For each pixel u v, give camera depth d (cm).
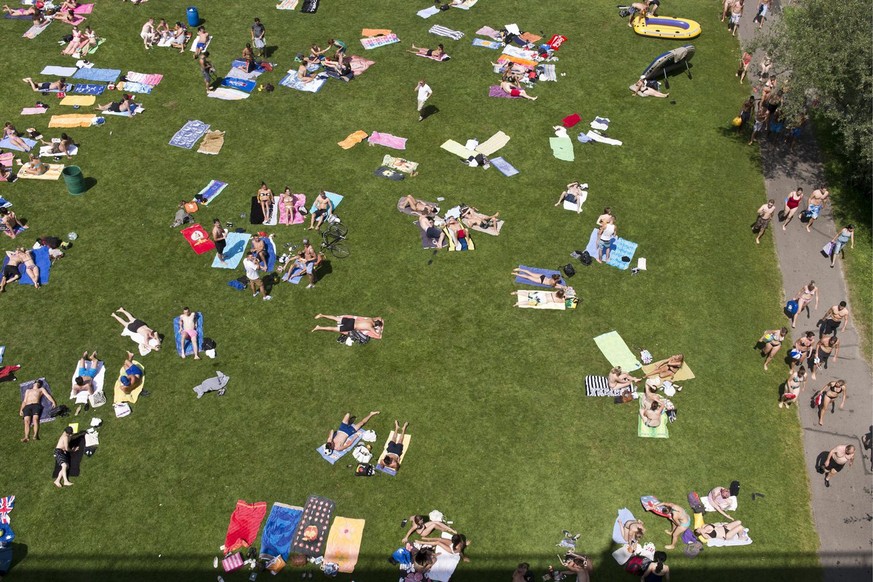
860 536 2269
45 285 2878
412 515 2259
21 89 3753
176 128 3578
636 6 4347
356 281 2919
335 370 2623
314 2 4416
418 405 2531
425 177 3359
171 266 2962
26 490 2292
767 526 2283
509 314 2820
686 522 2225
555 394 2575
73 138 3503
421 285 2912
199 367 2625
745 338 2788
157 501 2273
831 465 2394
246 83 3831
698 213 3269
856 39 3017
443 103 3766
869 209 3322
